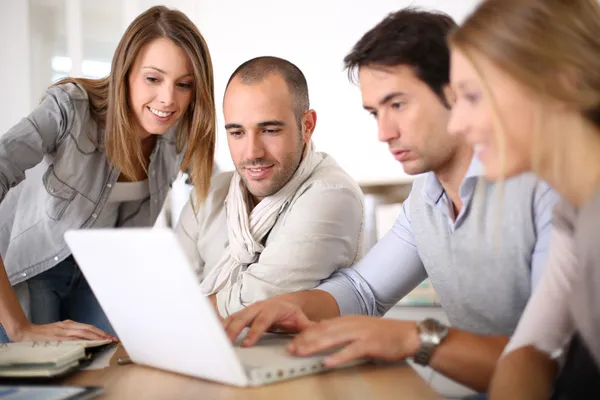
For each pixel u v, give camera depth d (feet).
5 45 11.48
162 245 2.52
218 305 4.87
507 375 2.66
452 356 2.89
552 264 2.84
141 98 5.40
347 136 11.25
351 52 3.68
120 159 5.57
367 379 2.77
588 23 2.38
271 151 4.93
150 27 5.32
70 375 3.03
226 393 2.63
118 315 3.08
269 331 3.59
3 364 2.94
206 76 5.55
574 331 2.81
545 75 2.34
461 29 2.56
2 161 4.92
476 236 3.61
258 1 11.51
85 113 5.54
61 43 11.75
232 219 5.17
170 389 2.74
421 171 3.64
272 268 4.72
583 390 2.75
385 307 4.22
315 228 4.80
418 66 3.47
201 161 5.70
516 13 2.40
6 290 4.44
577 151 2.38
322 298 3.92
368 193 10.99
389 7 10.94
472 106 2.56
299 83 5.05
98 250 2.88
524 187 3.38
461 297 3.82
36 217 5.65
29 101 11.51
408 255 4.16
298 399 2.52
